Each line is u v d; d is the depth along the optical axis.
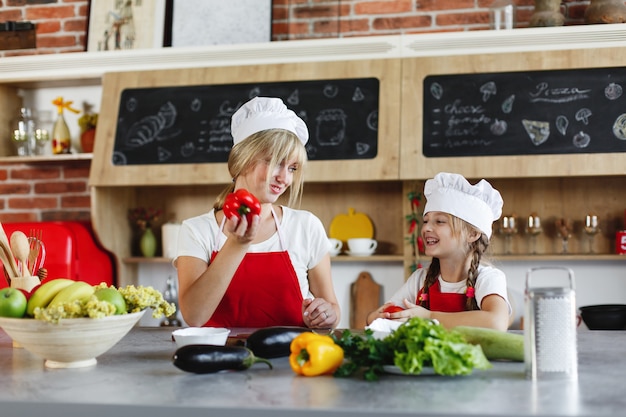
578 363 1.59
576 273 3.72
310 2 3.98
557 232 3.68
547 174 3.38
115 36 4.07
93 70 3.94
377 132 3.57
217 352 1.48
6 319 1.52
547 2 3.60
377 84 3.62
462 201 2.41
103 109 3.90
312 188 3.97
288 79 3.70
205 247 2.35
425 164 3.47
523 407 1.19
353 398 1.26
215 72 3.79
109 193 3.94
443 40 3.56
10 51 4.34
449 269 2.48
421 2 3.92
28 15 4.36
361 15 3.98
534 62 3.48
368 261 3.91
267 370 1.53
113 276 4.05
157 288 4.12
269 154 2.25
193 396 1.29
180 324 4.02
